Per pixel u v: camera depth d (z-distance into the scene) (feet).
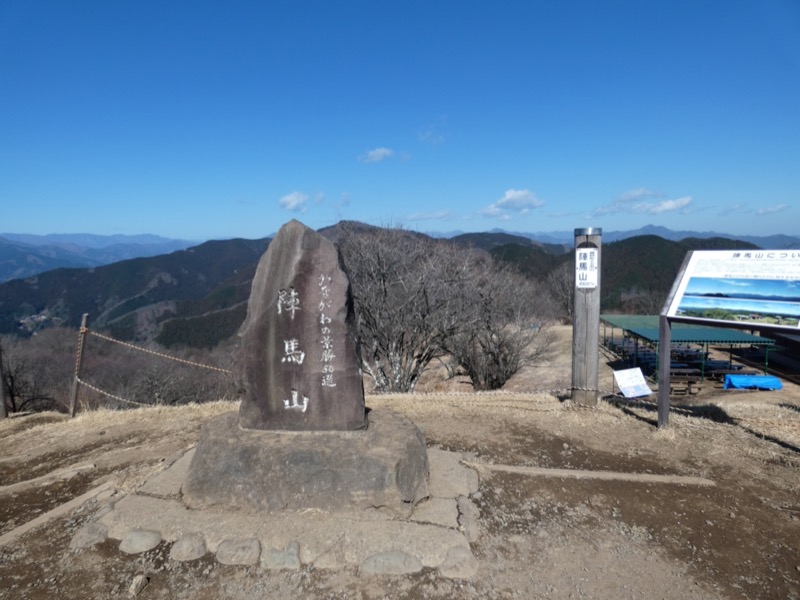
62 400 55.83
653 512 14.34
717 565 12.07
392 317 37.99
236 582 11.42
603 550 12.64
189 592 11.14
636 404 24.82
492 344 49.39
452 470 16.11
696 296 19.19
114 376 59.26
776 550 12.60
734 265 18.53
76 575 11.69
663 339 20.13
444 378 55.31
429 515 13.52
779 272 17.34
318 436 14.61
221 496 13.66
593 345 23.68
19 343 65.00
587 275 23.43
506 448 18.90
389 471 13.51
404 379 39.45
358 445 14.05
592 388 23.81
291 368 15.05
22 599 10.94
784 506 14.56
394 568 11.69
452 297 41.09
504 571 11.82
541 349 54.54
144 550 12.48
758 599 10.94
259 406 15.14
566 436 20.08
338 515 13.30
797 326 16.37
